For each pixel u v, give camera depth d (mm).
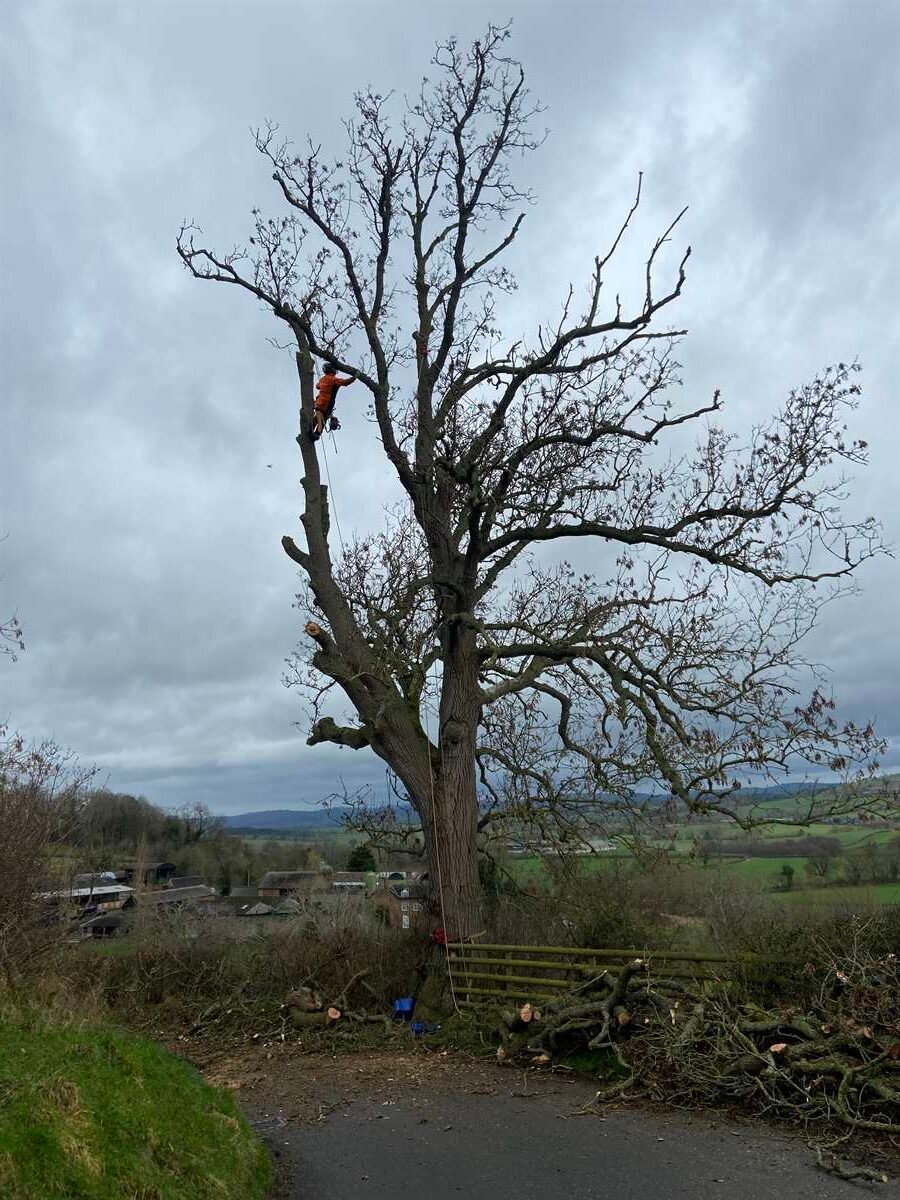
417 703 13781
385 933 14195
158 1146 5371
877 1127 7031
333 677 13062
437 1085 9531
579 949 10812
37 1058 5781
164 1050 7805
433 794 13148
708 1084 8172
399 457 13852
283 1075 10352
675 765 12305
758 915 11516
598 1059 9625
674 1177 6578
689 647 12766
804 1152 7000
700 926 12406
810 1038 7887
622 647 12953
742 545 12945
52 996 9375
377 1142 7625
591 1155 7102
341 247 14125
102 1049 6453
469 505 12781
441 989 12297
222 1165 5848
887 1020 7594
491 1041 10867
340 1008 12711
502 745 14828
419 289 14602
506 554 14500
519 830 14172
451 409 15023
